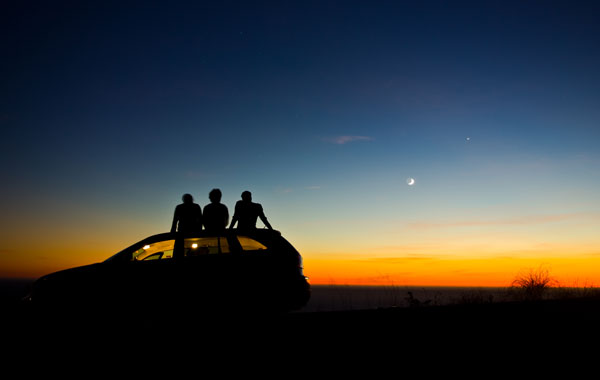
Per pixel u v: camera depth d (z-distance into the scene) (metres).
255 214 9.37
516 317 7.50
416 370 5.03
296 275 8.01
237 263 7.91
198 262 7.88
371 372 4.97
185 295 7.69
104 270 7.74
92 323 7.54
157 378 4.77
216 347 5.79
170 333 6.45
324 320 7.20
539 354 5.57
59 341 6.24
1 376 4.84
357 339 6.13
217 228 8.84
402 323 6.99
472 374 4.92
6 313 7.55
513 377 4.84
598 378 4.80
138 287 7.67
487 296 12.42
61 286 7.58
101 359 5.39
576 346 5.90
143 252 7.99
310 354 5.54
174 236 8.16
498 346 5.89
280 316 7.68
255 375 4.86
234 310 7.73
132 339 6.16
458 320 7.25
